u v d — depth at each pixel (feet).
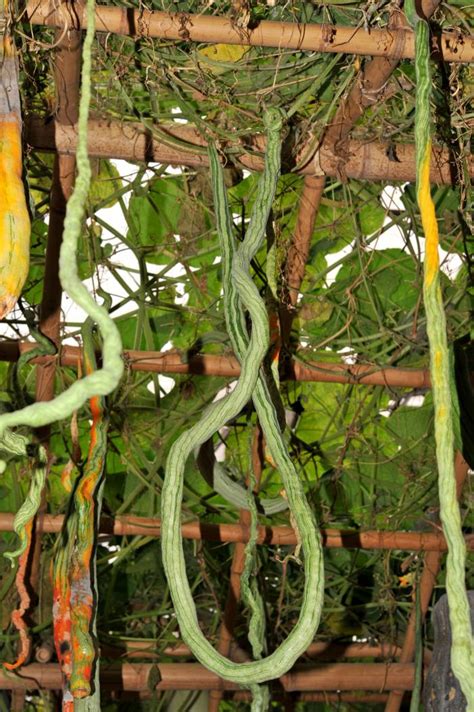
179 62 4.48
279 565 7.25
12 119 3.15
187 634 2.57
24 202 3.08
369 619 7.54
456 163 4.76
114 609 7.22
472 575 7.37
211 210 5.64
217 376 5.99
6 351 5.40
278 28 3.84
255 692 3.27
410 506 6.79
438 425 1.86
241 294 3.04
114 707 7.36
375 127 4.76
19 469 6.12
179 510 2.68
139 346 5.92
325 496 6.91
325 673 7.28
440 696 5.68
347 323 5.88
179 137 4.68
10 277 3.01
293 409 6.40
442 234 5.84
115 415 6.22
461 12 4.03
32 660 6.66
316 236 5.83
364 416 6.48
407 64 4.59
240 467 6.58
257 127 4.61
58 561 4.24
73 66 4.05
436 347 1.91
